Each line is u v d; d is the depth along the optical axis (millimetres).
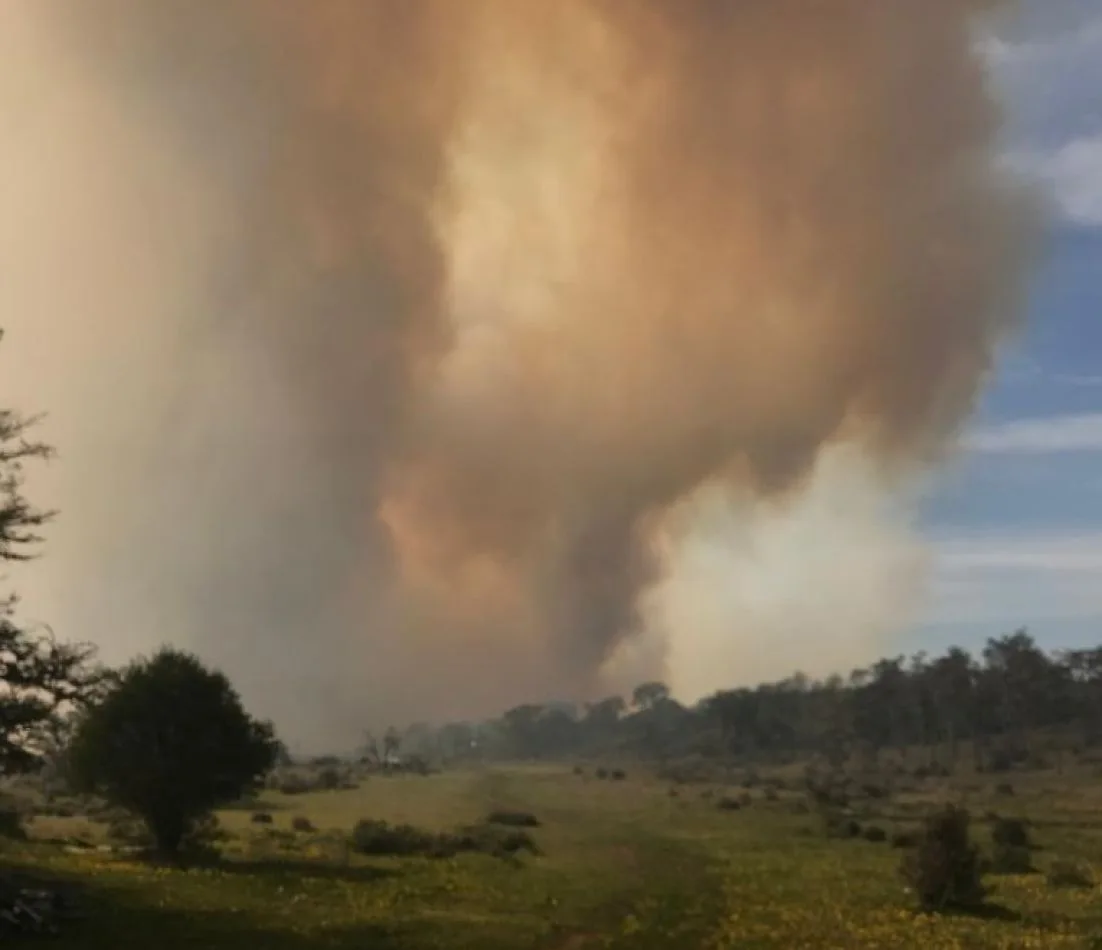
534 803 90125
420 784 122062
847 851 54125
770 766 156000
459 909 33969
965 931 31500
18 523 34062
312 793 102250
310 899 34625
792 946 29078
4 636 32594
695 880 42469
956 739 156250
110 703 44938
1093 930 32031
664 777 141125
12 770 33219
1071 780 107125
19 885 32750
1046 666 158750
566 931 30891
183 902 32781
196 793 45094
